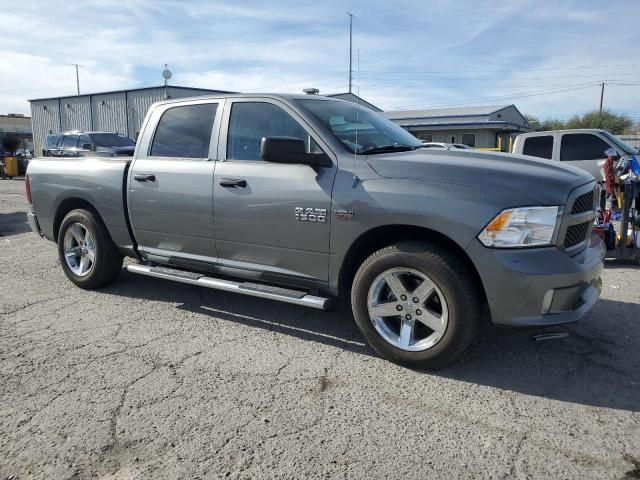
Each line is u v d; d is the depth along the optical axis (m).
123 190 5.12
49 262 7.10
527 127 39.94
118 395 3.37
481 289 3.56
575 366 3.76
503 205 3.30
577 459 2.69
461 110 41.69
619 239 6.92
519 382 3.53
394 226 3.64
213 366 3.79
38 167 5.93
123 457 2.73
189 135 4.80
